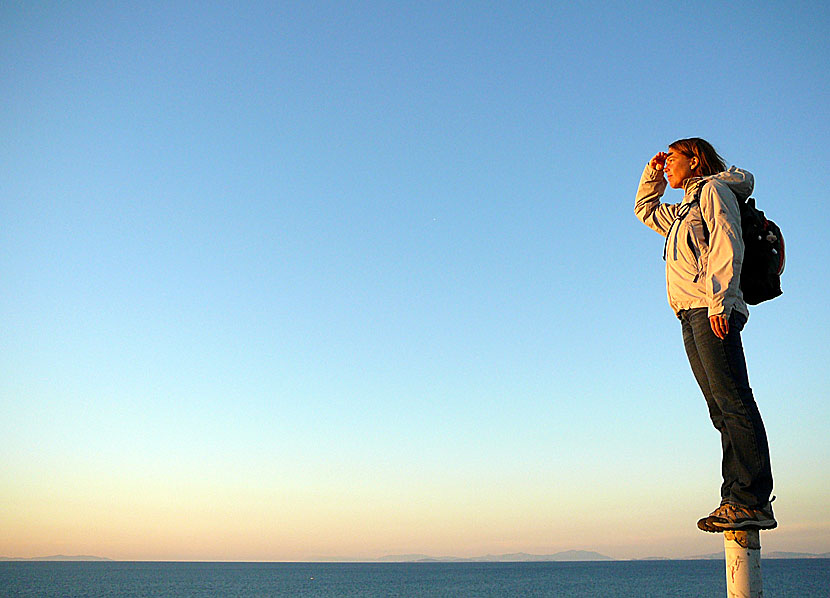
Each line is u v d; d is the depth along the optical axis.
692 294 4.08
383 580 189.38
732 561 3.74
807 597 92.44
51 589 138.75
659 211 4.81
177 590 135.75
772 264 4.16
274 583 170.88
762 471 3.73
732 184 4.12
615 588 128.25
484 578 195.62
